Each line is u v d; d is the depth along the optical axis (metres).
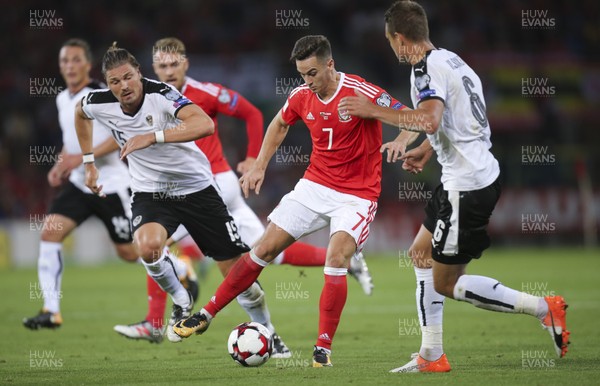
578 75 103.81
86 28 105.38
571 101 102.94
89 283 59.25
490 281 21.80
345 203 23.73
